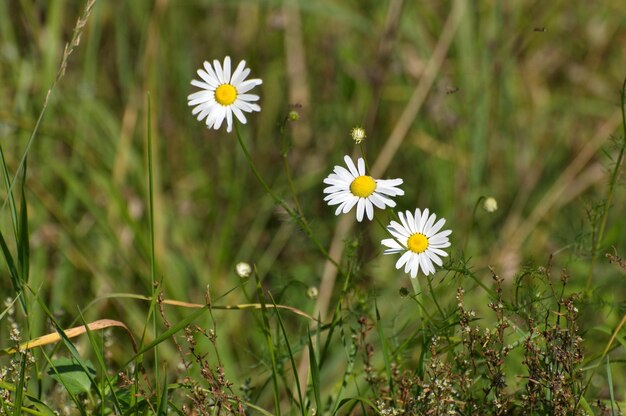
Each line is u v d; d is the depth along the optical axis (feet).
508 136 21.99
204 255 19.57
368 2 23.09
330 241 19.74
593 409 11.45
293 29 21.88
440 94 21.12
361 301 12.47
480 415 10.79
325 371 14.96
